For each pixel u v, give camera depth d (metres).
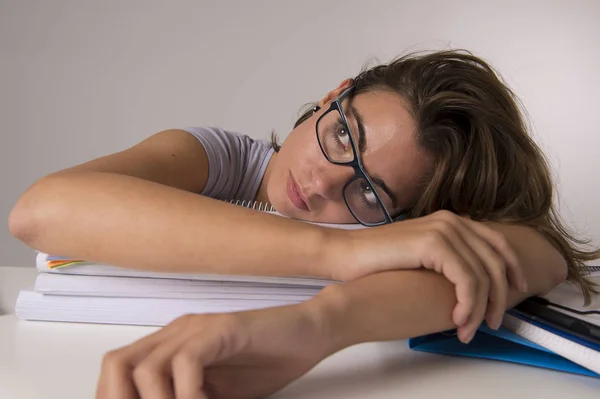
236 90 2.53
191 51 2.50
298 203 1.05
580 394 0.57
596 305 0.77
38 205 0.72
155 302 0.72
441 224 0.68
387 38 2.56
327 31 2.54
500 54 2.65
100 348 0.65
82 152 2.52
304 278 0.71
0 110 2.48
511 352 0.66
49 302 0.73
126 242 0.69
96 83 2.49
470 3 2.59
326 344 0.54
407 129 0.99
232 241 0.67
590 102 2.70
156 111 2.52
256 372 0.51
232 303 0.72
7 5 2.45
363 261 0.66
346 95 1.08
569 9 2.64
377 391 0.55
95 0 2.47
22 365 0.59
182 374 0.44
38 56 2.48
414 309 0.62
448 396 0.55
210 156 1.19
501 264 0.67
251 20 2.51
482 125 1.00
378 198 1.01
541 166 1.10
